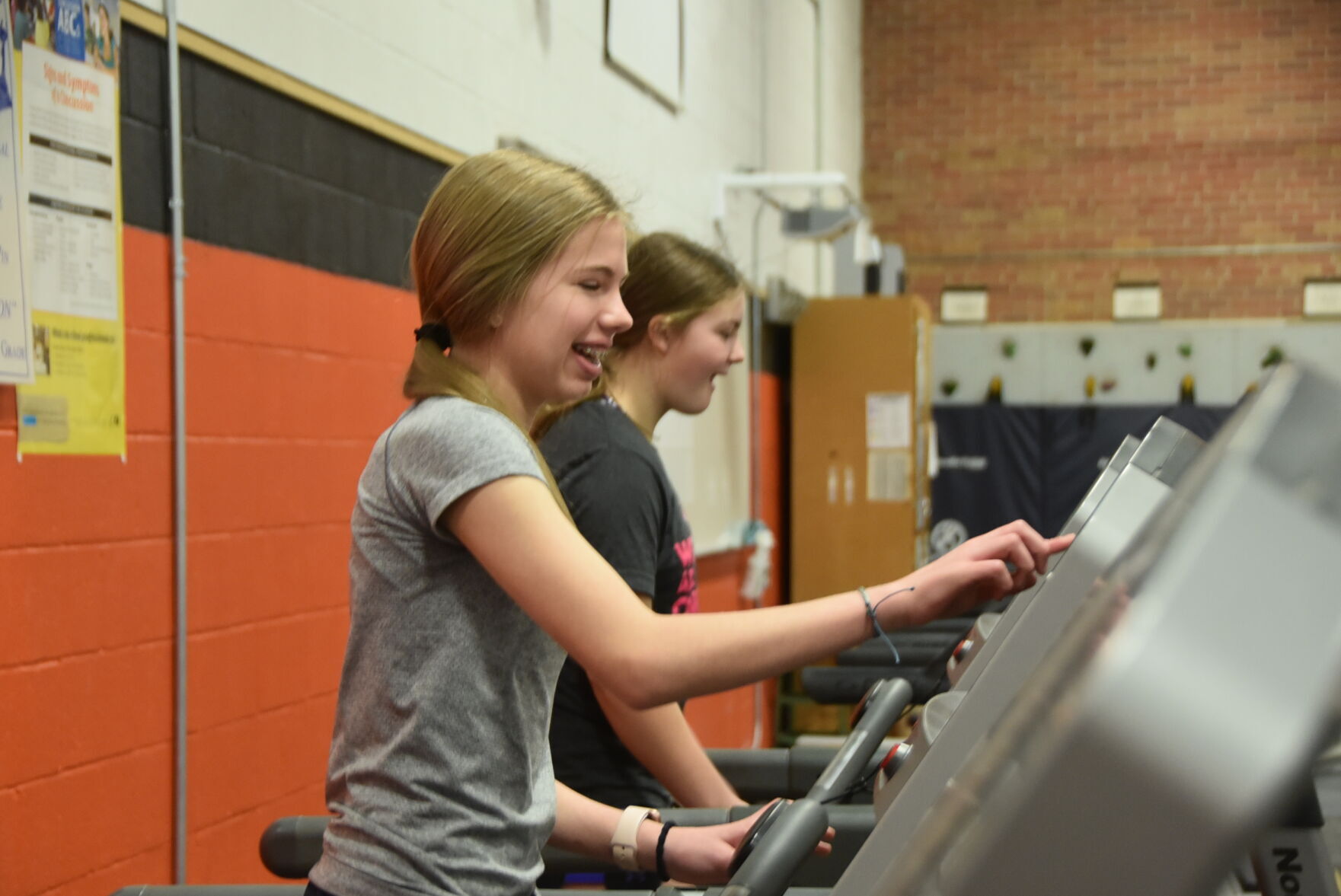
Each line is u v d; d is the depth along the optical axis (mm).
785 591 7371
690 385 2012
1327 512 368
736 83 6371
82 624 2166
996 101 9438
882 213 9594
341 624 2979
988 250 9445
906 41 9547
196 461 2459
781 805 1233
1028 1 9375
